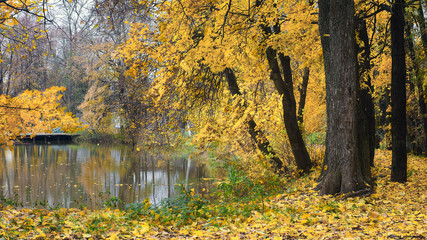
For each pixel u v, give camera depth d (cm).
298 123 1221
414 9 1268
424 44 1353
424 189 805
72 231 475
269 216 561
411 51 1457
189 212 588
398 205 636
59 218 585
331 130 739
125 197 1266
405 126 909
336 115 730
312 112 1428
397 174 903
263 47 945
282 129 1145
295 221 524
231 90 1211
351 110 718
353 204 626
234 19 856
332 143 738
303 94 1327
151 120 1397
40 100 536
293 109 1107
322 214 557
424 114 1561
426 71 1336
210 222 529
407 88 1819
